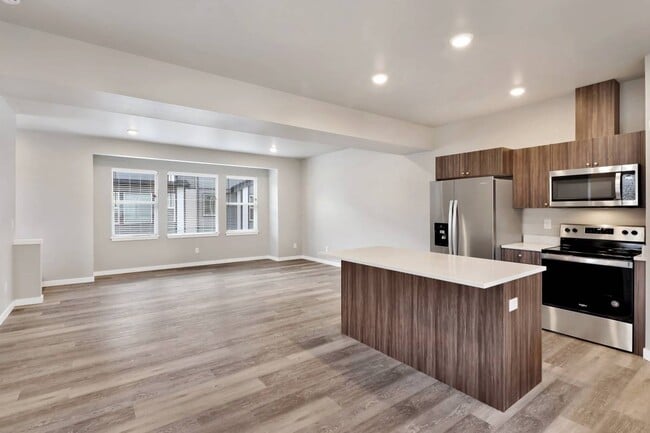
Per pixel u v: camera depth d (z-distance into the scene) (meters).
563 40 2.61
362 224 6.77
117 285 5.64
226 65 3.08
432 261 2.76
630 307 2.92
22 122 4.88
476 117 4.71
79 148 5.86
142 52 2.83
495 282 2.04
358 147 5.10
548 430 1.96
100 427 2.00
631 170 3.09
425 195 5.48
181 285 5.64
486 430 1.96
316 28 2.46
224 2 2.14
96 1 2.13
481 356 2.27
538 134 4.08
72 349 3.09
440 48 2.75
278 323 3.79
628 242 3.33
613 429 1.96
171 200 7.36
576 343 3.15
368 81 3.44
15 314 4.11
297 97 3.85
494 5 2.16
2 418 2.08
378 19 2.34
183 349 3.10
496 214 3.91
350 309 3.37
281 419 2.08
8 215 4.12
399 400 2.28
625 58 2.92
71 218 5.80
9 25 2.40
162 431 1.97
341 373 2.65
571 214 3.81
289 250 8.47
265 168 8.21
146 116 3.47
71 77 2.62
